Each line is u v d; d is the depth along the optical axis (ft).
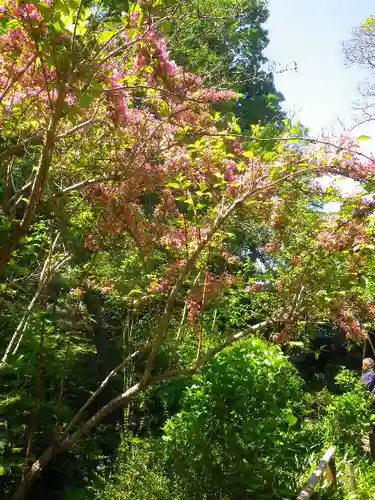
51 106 8.18
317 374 42.83
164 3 8.71
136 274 13.62
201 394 16.08
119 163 10.55
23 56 9.37
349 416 25.86
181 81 10.13
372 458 25.16
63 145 11.11
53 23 7.64
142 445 17.90
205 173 12.37
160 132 11.12
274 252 13.00
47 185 11.71
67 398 23.38
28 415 17.60
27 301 13.10
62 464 20.47
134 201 10.82
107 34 8.43
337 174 11.30
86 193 10.58
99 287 13.97
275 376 17.06
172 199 12.44
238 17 12.33
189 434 15.30
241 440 15.33
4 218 10.28
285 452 16.12
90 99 7.80
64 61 7.78
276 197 12.35
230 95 10.98
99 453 21.42
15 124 10.85
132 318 23.25
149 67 9.49
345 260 12.31
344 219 12.15
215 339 23.24
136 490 15.43
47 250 13.66
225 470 14.94
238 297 19.19
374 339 29.04
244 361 16.25
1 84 10.16
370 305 12.60
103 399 25.43
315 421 27.48
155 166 11.14
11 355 12.75
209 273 13.79
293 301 12.10
